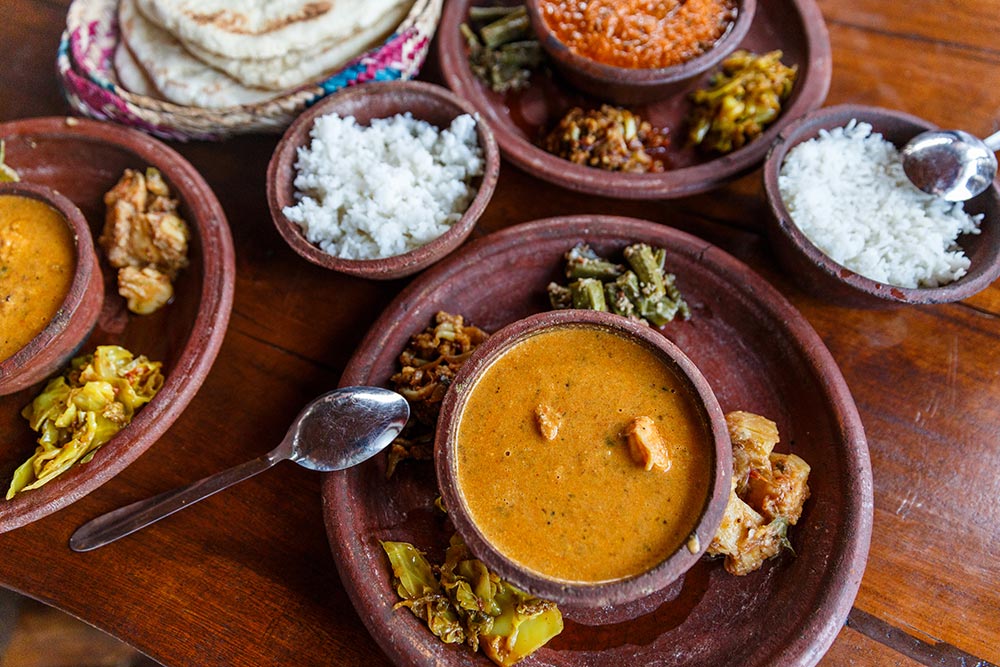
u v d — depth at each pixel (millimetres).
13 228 455
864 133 471
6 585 435
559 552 382
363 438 430
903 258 451
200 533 443
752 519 406
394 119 497
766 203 449
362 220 470
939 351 464
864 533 397
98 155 506
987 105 517
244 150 533
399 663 390
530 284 481
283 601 429
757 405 450
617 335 412
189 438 465
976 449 443
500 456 398
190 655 420
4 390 444
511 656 393
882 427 450
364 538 417
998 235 428
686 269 465
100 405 446
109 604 429
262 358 483
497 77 531
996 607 414
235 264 499
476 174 485
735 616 407
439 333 454
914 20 542
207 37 494
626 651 406
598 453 396
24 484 430
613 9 505
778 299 445
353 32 506
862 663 408
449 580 405
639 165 513
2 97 551
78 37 519
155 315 489
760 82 502
